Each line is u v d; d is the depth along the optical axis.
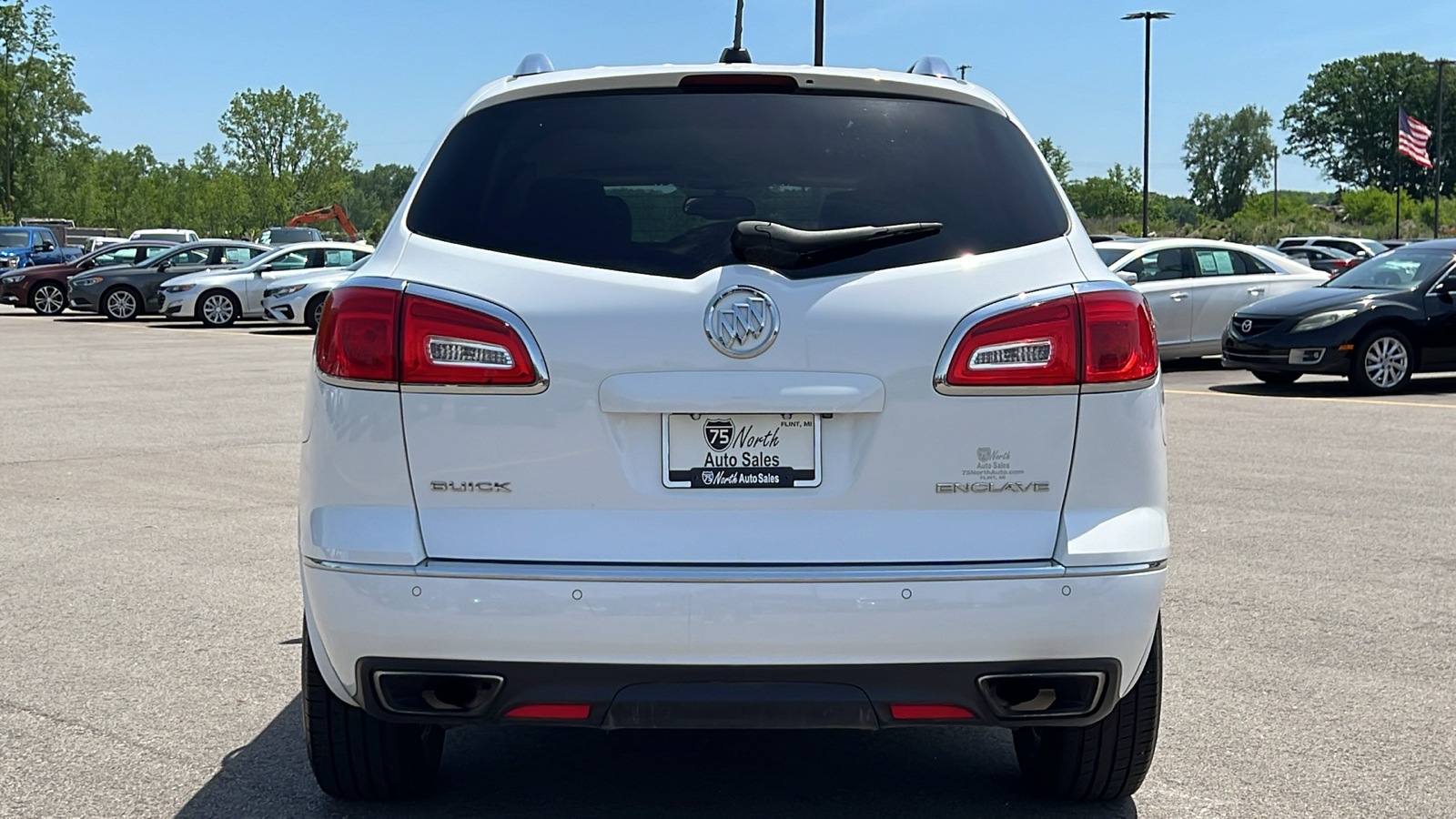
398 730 3.36
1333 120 139.00
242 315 27.08
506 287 2.88
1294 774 3.74
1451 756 3.87
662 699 2.82
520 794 3.60
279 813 3.46
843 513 2.84
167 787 3.63
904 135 3.10
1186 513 7.40
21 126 94.06
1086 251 3.03
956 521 2.86
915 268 2.89
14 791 3.60
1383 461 9.25
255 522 7.15
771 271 2.85
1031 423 2.87
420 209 3.04
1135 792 3.55
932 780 3.73
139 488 8.20
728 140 3.07
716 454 2.83
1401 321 14.09
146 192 120.94
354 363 2.89
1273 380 15.37
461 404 2.85
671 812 3.47
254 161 113.06
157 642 4.98
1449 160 134.25
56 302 31.05
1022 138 3.19
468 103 3.23
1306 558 6.33
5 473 8.73
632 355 2.82
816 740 4.06
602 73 3.15
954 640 2.81
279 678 4.58
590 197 2.99
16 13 93.69
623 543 2.81
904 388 2.84
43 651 4.87
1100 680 2.91
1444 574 6.01
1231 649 4.91
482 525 2.85
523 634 2.79
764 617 2.77
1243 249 17.33
